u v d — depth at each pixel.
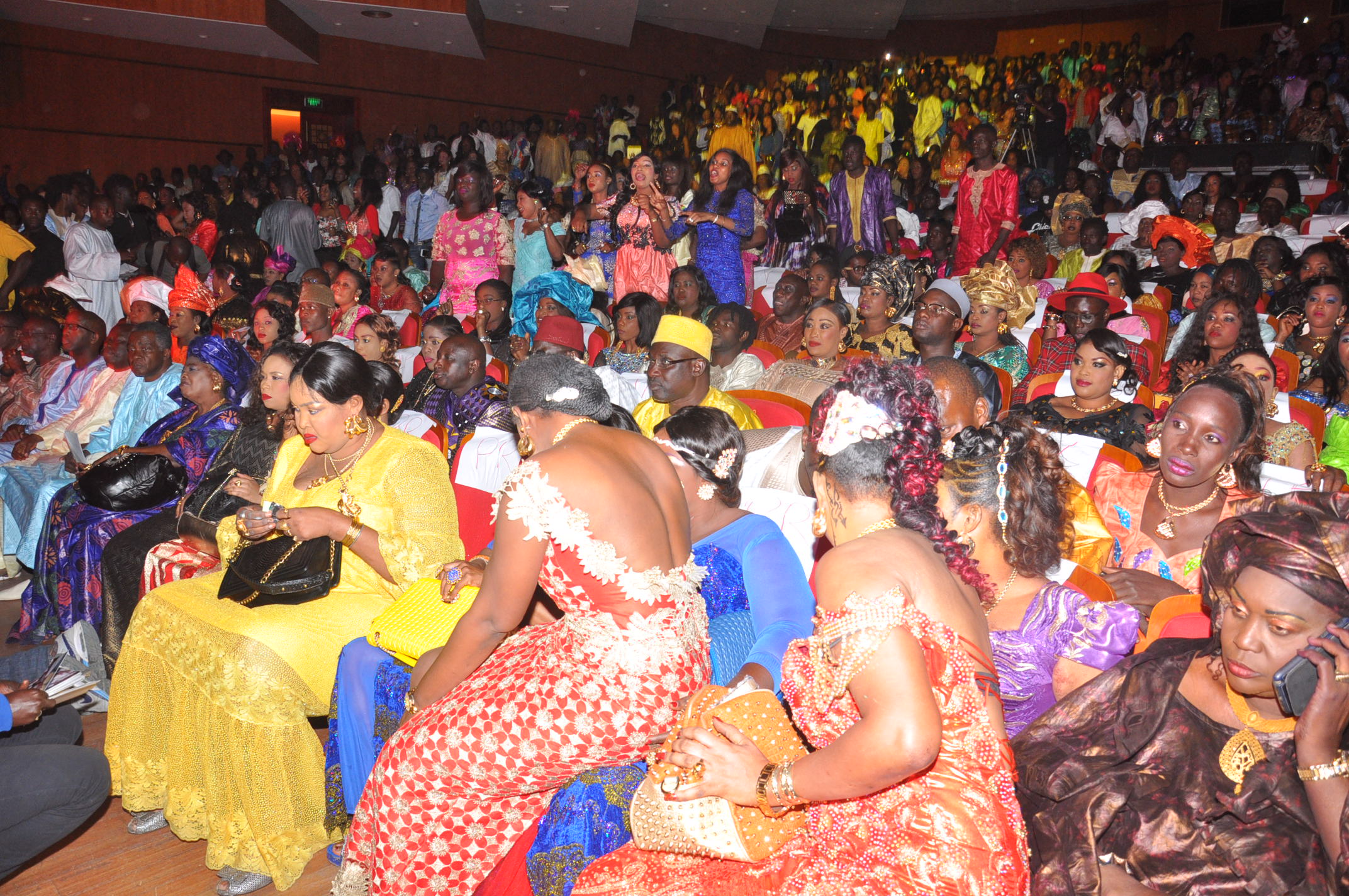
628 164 15.90
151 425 4.94
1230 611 1.88
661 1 20.23
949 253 10.10
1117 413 4.18
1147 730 2.03
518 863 2.42
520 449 2.47
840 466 1.79
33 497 5.16
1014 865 1.66
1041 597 2.25
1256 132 14.33
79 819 2.73
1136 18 21.28
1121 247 9.52
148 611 3.28
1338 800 1.74
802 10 22.36
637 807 1.96
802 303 6.37
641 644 2.24
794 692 1.77
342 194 16.23
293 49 17.56
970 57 21.08
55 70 16.86
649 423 4.61
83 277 9.59
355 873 2.53
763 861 1.87
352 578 3.30
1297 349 5.45
